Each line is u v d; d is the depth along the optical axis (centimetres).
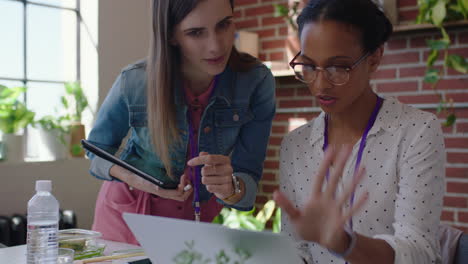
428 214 117
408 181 122
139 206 173
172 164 169
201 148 171
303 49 122
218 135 172
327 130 140
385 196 129
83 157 328
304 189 142
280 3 357
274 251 82
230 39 152
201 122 169
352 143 135
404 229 113
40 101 325
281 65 345
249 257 85
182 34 151
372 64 129
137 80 167
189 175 170
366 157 131
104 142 176
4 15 306
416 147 123
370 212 130
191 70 165
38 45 324
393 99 135
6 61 308
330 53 118
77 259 137
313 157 141
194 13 145
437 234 121
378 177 129
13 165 291
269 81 174
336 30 117
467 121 293
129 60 359
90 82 342
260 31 369
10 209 290
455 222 296
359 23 118
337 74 119
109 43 345
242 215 337
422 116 128
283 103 359
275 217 358
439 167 122
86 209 328
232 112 171
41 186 130
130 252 144
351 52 118
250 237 83
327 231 83
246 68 170
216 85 169
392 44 316
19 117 297
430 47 283
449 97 299
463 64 279
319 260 137
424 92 306
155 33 157
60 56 336
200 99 169
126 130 178
